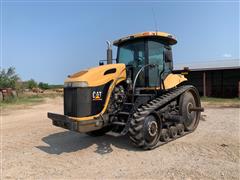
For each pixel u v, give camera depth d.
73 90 4.83
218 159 4.37
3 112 12.96
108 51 6.17
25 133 7.25
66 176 3.87
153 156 4.69
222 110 11.71
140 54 5.96
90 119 4.77
